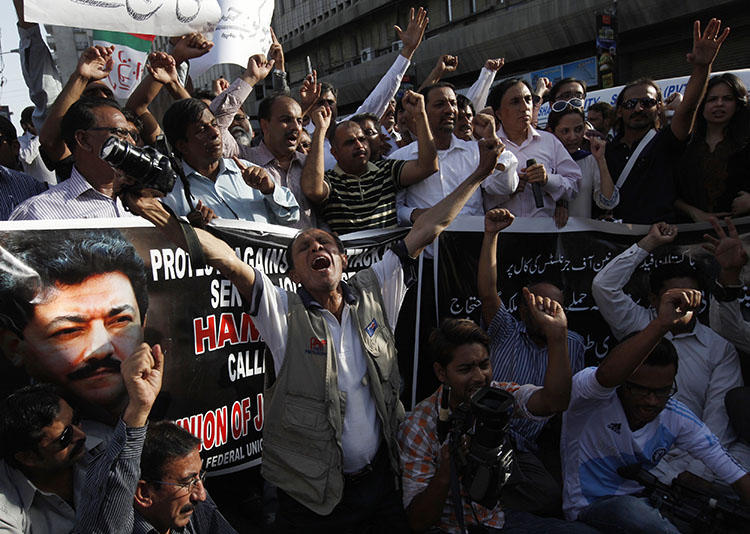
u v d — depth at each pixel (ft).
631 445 9.70
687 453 10.55
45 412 6.81
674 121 13.71
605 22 46.85
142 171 6.43
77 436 7.08
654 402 9.34
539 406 9.05
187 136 10.27
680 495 9.30
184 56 12.28
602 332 13.73
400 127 20.18
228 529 7.69
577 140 15.17
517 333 11.28
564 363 8.83
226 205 10.55
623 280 12.53
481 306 12.50
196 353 9.00
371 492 8.34
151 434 6.97
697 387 11.81
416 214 12.44
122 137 8.59
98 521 6.23
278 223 11.05
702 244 13.66
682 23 52.85
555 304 8.93
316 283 8.21
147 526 6.80
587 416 9.87
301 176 11.46
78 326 7.97
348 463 8.25
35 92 13.50
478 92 17.92
